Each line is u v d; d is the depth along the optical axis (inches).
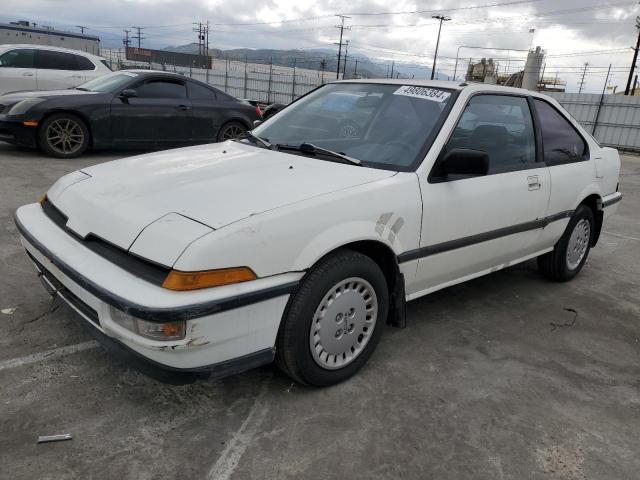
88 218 100.3
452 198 123.1
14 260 161.0
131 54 2832.2
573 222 172.9
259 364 95.0
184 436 92.8
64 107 318.7
